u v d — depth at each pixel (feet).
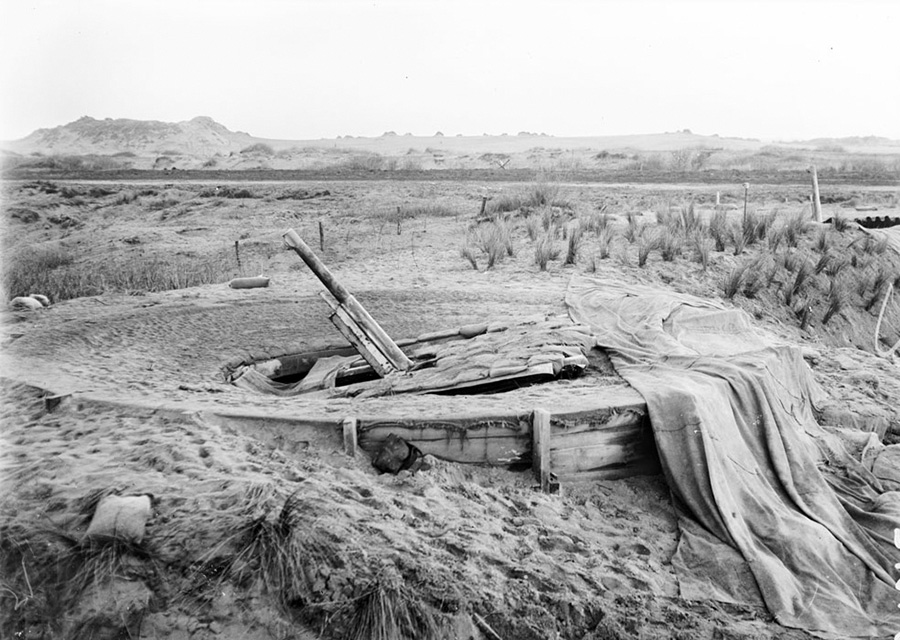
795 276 41.19
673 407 19.07
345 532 15.39
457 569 15.03
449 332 28.73
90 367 24.99
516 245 47.52
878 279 41.75
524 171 124.16
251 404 20.75
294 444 18.74
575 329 26.00
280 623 14.01
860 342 37.86
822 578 16.72
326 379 26.18
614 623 14.56
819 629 15.20
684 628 14.71
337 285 25.90
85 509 15.61
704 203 70.90
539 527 17.01
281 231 65.05
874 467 22.31
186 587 14.37
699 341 26.99
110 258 58.75
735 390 20.88
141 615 13.98
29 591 14.23
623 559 16.57
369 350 26.05
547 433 18.47
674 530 18.10
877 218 56.54
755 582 16.28
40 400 21.21
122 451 17.90
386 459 18.38
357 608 14.03
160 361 26.99
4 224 69.46
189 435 18.66
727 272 40.57
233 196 87.40
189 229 69.72
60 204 81.25
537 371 21.89
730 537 17.30
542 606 14.56
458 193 82.17
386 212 67.72
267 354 29.55
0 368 24.03
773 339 32.48
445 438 18.80
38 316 32.09
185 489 16.17
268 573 14.55
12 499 15.85
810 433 23.24
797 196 79.25
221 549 14.80
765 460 20.33
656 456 19.69
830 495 19.79
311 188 91.30
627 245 44.83
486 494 17.94
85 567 14.48
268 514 15.37
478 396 21.11
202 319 32.58
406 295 36.55
